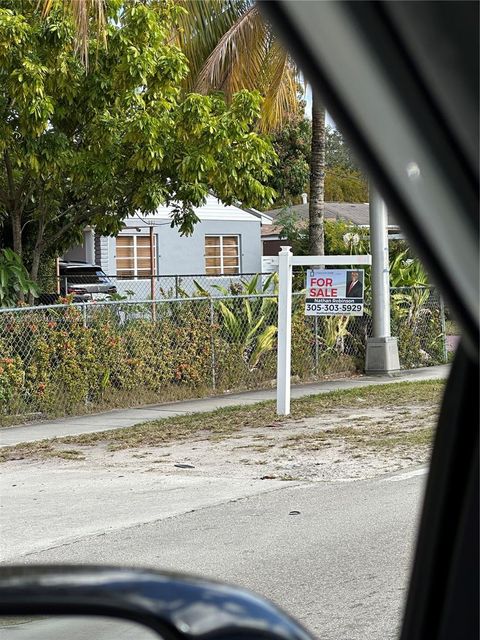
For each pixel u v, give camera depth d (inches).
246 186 663.8
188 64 745.0
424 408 532.7
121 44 616.1
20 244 673.0
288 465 392.8
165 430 496.1
